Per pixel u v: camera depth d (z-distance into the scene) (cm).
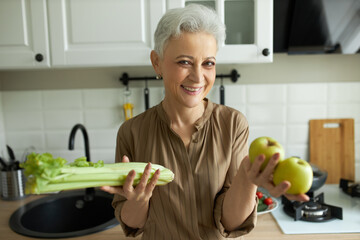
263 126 159
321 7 120
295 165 52
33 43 119
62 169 57
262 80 156
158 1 116
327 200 137
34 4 117
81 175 58
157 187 88
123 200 92
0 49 121
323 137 158
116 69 156
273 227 113
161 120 92
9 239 106
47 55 120
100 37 118
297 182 52
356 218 118
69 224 142
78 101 158
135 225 92
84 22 118
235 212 78
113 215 138
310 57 155
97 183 60
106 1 117
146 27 118
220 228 86
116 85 157
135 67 155
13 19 118
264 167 55
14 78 156
